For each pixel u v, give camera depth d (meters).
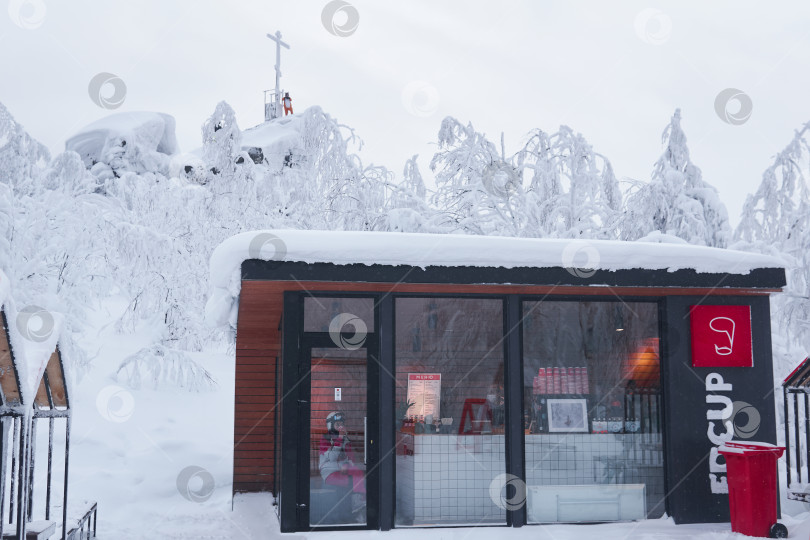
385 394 8.20
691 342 8.74
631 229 16.11
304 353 8.16
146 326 16.33
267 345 10.80
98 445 11.38
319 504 8.09
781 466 12.23
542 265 8.06
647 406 8.85
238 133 16.42
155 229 15.79
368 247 7.75
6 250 13.54
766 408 8.70
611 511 8.62
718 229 15.86
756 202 15.84
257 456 10.60
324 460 8.15
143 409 12.98
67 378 6.65
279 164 16.95
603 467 8.69
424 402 8.47
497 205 15.44
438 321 8.60
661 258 8.28
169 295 15.70
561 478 8.61
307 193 16.36
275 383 10.74
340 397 8.21
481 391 8.57
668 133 16.61
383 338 8.27
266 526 8.45
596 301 8.94
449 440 8.45
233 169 16.27
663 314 8.90
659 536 7.77
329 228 16.30
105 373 14.38
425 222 15.02
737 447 8.06
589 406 8.77
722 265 8.39
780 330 15.03
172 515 9.02
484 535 7.88
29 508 6.65
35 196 14.47
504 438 8.53
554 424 8.69
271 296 8.54
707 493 8.52
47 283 14.09
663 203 15.88
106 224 14.83
